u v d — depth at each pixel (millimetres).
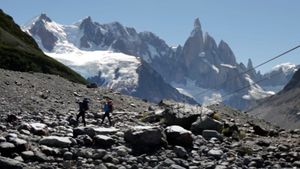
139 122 36719
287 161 24031
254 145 27891
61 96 50438
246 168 21297
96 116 39281
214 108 52875
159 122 34781
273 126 51844
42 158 19281
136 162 20812
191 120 33219
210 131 29234
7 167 16797
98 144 23422
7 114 33469
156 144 23812
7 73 55656
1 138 20469
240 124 41594
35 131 25016
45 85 55000
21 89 47125
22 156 19172
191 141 25250
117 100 56500
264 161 23156
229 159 22516
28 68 113750
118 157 21281
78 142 23219
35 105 40469
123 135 26109
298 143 29391
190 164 21219
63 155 20469
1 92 42500
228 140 29172
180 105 38281
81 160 20047
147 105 59438
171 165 20125
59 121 33062
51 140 21969
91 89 62531
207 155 23562
